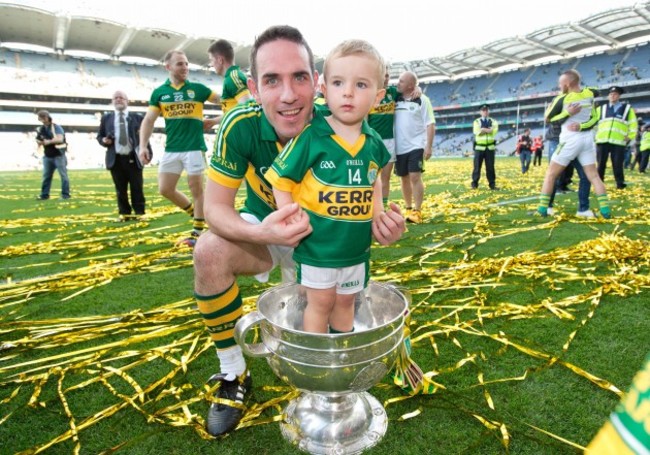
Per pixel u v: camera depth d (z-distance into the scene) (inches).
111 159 267.0
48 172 408.2
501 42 1827.0
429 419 66.5
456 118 2268.7
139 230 233.3
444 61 2103.8
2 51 1892.2
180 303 116.1
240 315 70.6
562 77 210.4
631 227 189.8
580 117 207.2
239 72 185.9
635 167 689.6
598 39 1739.7
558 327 93.4
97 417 68.8
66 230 237.6
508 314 100.7
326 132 59.0
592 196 305.0
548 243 165.5
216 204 66.9
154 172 981.8
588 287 115.6
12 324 104.8
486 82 2226.9
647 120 1694.1
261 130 67.8
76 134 1782.7
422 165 226.1
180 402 71.5
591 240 159.0
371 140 63.0
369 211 61.6
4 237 222.1
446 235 190.1
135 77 2135.8
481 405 68.7
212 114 2231.8
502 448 59.8
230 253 67.3
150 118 200.7
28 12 1603.1
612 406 67.1
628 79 1727.4
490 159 390.3
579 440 60.6
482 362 81.5
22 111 1772.9
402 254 161.3
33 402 72.6
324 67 59.6
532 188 385.4
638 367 77.2
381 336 55.2
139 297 124.0
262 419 67.5
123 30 1849.2
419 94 223.5
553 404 68.2
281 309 72.2
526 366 79.4
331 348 53.1
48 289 131.6
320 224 60.2
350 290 64.0
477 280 124.6
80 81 1959.9
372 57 56.7
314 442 61.6
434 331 92.8
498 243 170.7
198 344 92.7
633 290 110.9
